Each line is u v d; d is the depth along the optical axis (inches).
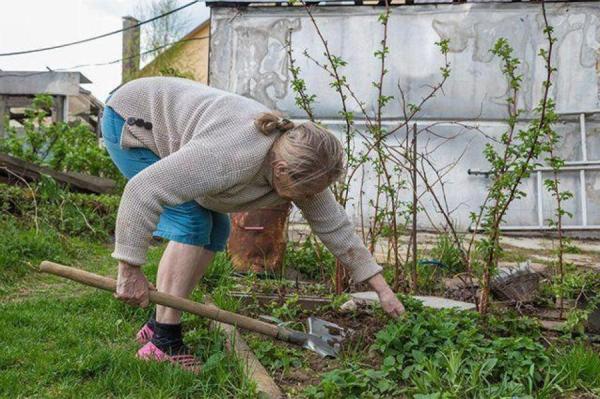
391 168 379.2
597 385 129.6
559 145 409.4
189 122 121.3
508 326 156.8
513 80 183.3
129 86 130.5
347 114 206.4
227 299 181.2
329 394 118.9
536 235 402.3
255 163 114.9
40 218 284.0
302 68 419.2
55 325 153.3
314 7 416.2
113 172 434.6
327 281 228.8
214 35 423.5
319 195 133.7
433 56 412.5
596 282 183.9
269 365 137.0
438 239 293.9
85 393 117.3
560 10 405.4
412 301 161.3
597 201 405.1
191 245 129.9
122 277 117.3
